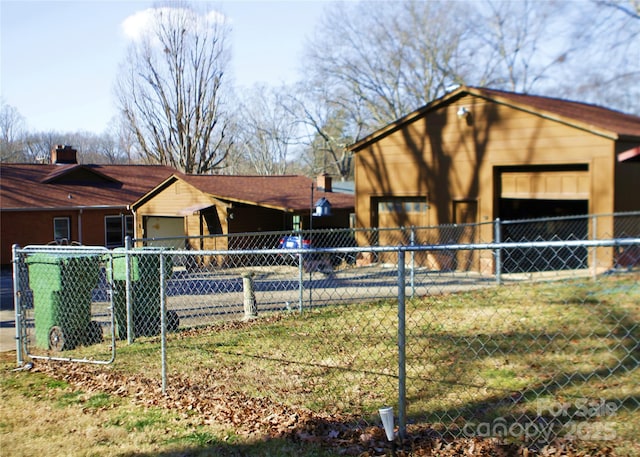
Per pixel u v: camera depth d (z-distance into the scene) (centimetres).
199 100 4050
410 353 659
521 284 1073
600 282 984
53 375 659
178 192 2372
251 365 655
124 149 4822
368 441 439
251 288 953
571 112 1641
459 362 611
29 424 511
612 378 534
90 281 825
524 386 529
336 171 4972
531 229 1855
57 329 793
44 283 796
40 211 2495
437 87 4338
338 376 599
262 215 2367
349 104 4566
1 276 2141
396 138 1850
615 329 693
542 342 661
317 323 845
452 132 1716
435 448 418
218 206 2258
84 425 505
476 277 1418
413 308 905
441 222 1752
